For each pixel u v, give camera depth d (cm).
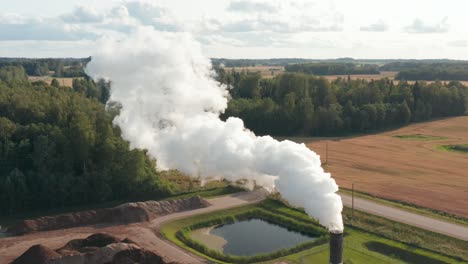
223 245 4791
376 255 4425
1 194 5578
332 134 11119
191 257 4356
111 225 5084
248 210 5709
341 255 3444
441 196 6225
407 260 4406
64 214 5347
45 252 3878
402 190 6512
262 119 11094
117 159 6294
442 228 4981
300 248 4584
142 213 5262
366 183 6894
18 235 4756
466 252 4425
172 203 5650
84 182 5931
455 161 8362
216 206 5803
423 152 9119
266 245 4800
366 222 5256
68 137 6219
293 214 5534
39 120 7031
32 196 5731
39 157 5959
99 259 3862
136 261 3941
